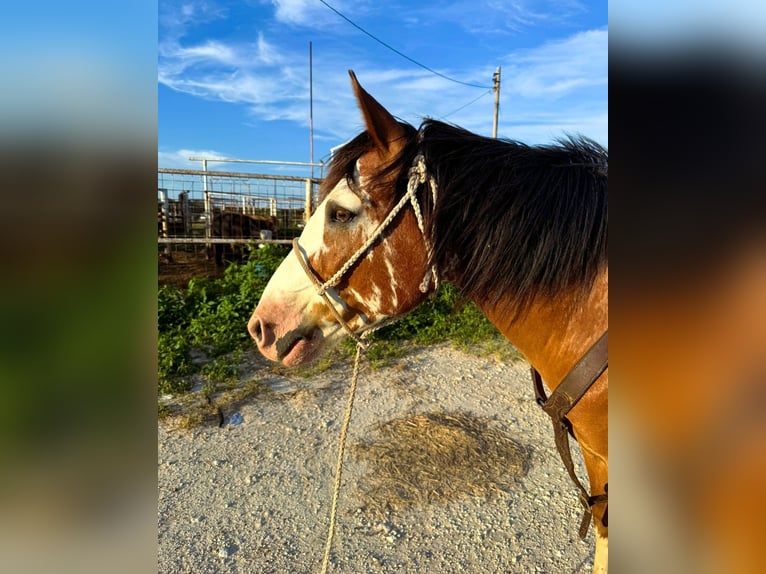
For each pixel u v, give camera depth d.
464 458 2.91
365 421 3.39
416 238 1.34
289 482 2.71
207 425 3.35
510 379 4.19
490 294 1.35
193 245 10.92
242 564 2.13
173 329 4.93
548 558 2.17
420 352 4.86
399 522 2.39
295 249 1.45
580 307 1.24
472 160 1.33
